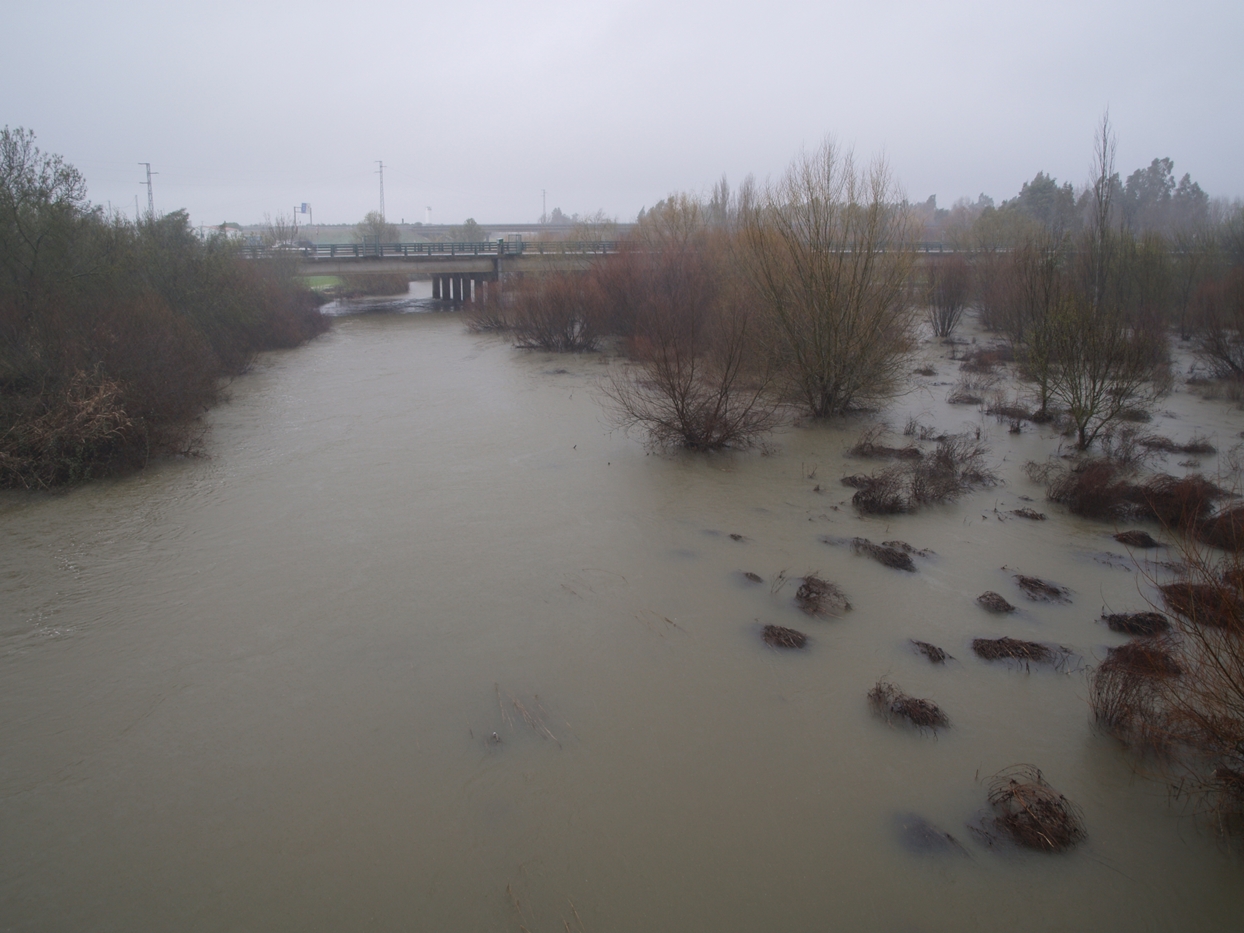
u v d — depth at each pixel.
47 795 6.07
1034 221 45.25
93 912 5.00
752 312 17.80
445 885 5.18
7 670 7.75
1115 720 6.51
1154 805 5.77
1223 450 14.73
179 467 14.27
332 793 6.04
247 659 7.90
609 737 6.64
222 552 10.49
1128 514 11.40
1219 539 9.91
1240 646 5.47
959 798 5.89
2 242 16.92
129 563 10.16
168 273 23.78
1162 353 22.08
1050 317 16.33
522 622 8.55
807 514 11.66
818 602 8.73
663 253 29.33
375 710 7.05
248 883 5.22
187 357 18.31
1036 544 10.51
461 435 16.48
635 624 8.48
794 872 5.24
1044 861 5.30
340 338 33.31
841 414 17.92
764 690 7.27
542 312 29.06
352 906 5.03
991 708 6.95
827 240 16.67
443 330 36.16
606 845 5.48
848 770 6.21
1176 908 4.95
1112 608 8.70
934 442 15.64
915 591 9.14
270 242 41.75
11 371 14.32
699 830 5.61
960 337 31.42
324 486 13.16
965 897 5.05
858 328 16.97
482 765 6.32
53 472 13.12
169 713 7.06
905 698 6.91
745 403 15.89
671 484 13.10
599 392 20.91
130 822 5.78
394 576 9.70
